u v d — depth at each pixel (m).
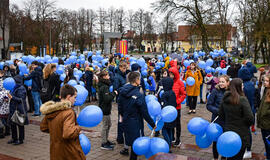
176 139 5.95
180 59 15.67
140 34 73.94
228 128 3.80
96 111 3.74
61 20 52.38
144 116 4.34
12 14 42.62
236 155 3.83
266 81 4.57
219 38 31.61
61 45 57.88
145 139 4.00
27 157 5.46
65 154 3.19
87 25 59.34
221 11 27.64
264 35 31.62
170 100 5.39
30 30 44.81
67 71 7.64
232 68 9.88
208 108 4.65
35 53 50.50
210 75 9.91
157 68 15.09
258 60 42.34
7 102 6.37
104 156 5.44
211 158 5.25
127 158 5.34
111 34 27.44
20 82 6.18
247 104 3.72
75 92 3.47
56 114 3.20
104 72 5.64
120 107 4.56
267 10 30.11
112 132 7.22
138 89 4.50
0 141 6.54
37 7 43.81
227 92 3.88
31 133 7.14
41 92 7.88
